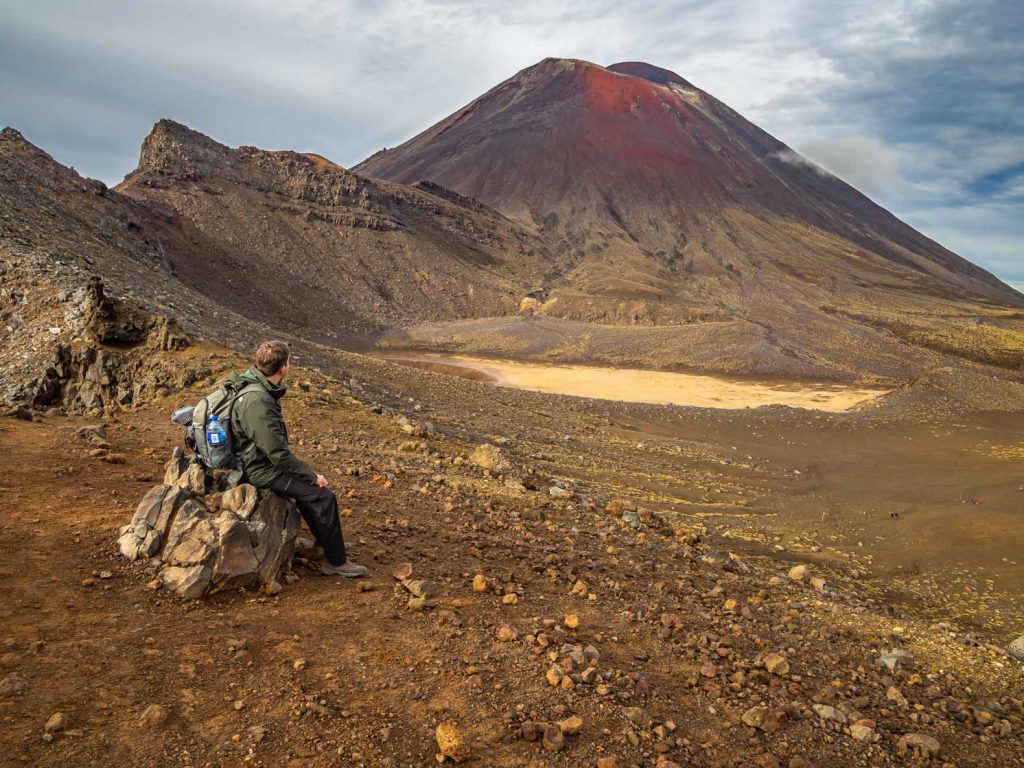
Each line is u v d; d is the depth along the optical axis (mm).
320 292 138125
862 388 104500
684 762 3725
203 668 3844
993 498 27719
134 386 17891
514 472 15477
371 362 43188
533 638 4996
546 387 92750
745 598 8273
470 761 3355
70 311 20922
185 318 29547
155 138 160125
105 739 3070
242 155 175000
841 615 8367
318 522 5352
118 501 6293
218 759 3076
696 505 21781
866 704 5223
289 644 4305
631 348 126062
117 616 4246
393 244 168000
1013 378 126125
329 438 15047
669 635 5902
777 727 4410
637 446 33156
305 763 3145
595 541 10062
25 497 6094
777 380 109500
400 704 3820
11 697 3236
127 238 77125
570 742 3699
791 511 22938
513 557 7602
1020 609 15070
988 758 4680
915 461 37219
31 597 4297
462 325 140000
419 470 12969
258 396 5051
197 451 5246
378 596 5359
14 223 35844
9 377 18406
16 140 89438
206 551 4805
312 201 170625
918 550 19328
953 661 7055
